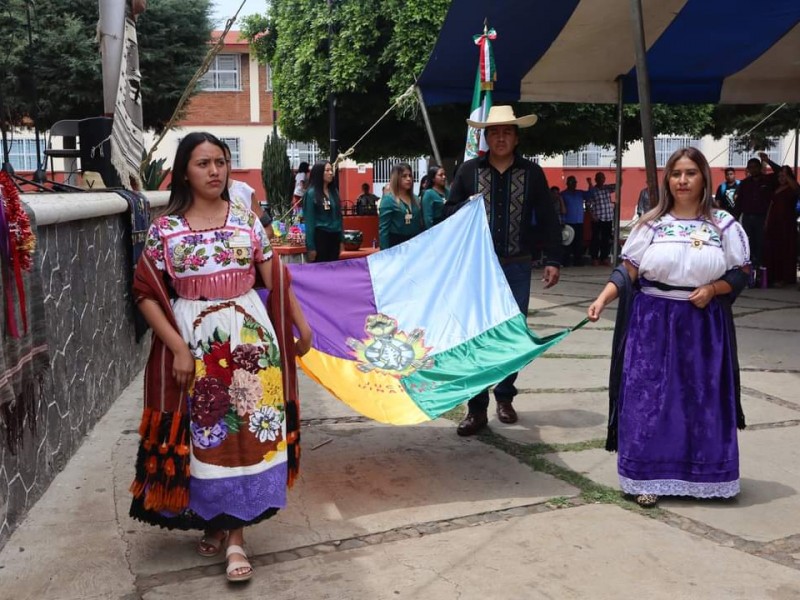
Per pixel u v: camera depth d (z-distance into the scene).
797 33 8.70
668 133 18.75
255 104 33.56
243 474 3.31
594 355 7.70
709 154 33.38
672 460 4.09
